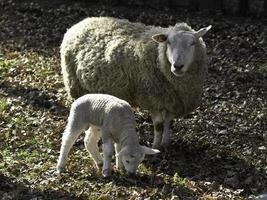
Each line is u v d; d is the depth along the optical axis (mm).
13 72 24484
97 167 16672
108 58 18219
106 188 15312
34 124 19531
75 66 19266
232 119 20797
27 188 15188
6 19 32125
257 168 17281
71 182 15672
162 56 17375
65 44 19594
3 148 17688
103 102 16016
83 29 19297
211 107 21812
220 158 17812
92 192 15188
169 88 17641
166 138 18234
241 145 18844
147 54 17672
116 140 15914
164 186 15555
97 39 18797
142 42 17906
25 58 26391
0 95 22109
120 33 18547
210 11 32688
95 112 16031
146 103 18031
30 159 17078
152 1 33531
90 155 16766
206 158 17734
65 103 21484
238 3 32312
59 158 16312
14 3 34375
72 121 16172
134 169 15414
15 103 21250
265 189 16016
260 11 32031
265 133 19781
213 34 29609
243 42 28453
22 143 18078
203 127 20031
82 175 16141
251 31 29891
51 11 32875
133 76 17969
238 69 25703
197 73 17672
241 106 21938
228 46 28266
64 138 16188
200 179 16328
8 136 18438
